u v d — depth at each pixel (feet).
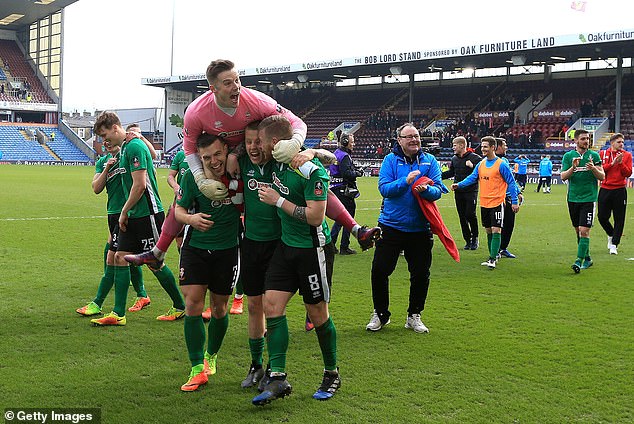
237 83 13.34
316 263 13.66
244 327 19.42
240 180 14.39
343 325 19.67
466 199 34.83
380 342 17.85
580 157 28.22
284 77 148.87
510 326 19.53
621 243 37.81
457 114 140.15
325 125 154.71
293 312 21.08
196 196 14.52
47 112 180.75
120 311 19.36
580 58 117.80
